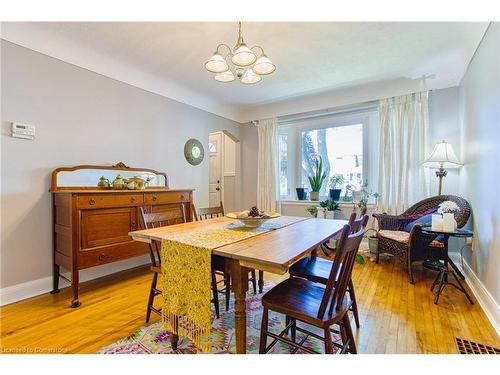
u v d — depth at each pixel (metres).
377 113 3.82
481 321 1.85
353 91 3.77
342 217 3.97
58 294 2.34
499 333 1.69
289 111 4.35
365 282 2.60
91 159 2.71
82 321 1.87
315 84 3.58
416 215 3.07
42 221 2.35
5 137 2.14
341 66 3.02
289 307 1.26
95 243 2.29
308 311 1.23
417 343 1.59
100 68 2.77
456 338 1.64
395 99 3.47
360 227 1.39
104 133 2.82
